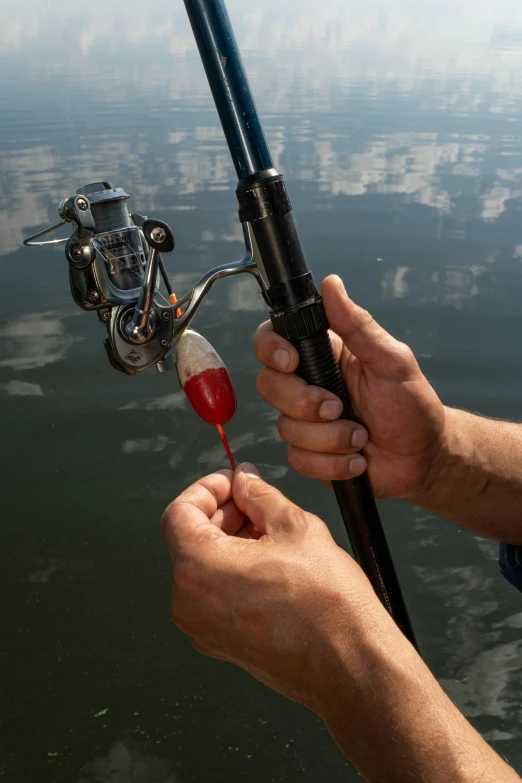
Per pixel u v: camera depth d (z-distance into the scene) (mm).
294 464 1328
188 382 1226
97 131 10047
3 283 5473
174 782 2281
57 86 13938
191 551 1007
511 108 12484
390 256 5969
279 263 1197
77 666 2664
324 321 1241
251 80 15211
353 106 12398
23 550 3146
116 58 19219
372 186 7836
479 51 24594
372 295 5262
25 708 2502
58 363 4488
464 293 5328
